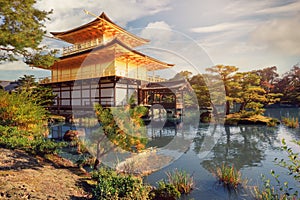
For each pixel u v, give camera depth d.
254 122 14.02
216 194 4.07
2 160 4.20
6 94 7.50
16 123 6.84
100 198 3.03
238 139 9.79
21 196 2.83
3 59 7.35
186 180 4.51
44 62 8.02
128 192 3.19
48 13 7.92
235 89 15.85
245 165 6.05
